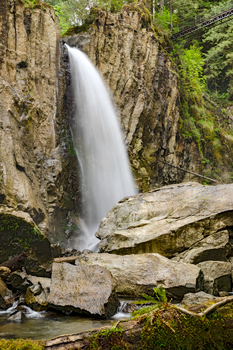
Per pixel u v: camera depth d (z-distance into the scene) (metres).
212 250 8.13
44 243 8.46
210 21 30.34
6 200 10.76
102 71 20.56
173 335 2.91
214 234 8.45
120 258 7.72
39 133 14.46
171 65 26.69
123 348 2.85
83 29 20.58
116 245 9.34
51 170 14.30
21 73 14.08
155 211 9.83
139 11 24.06
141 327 2.99
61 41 17.73
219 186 9.56
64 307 5.66
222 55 41.31
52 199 14.00
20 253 8.09
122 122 21.44
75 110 18.16
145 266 7.11
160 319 2.99
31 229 8.30
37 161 13.92
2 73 13.06
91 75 19.62
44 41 15.94
